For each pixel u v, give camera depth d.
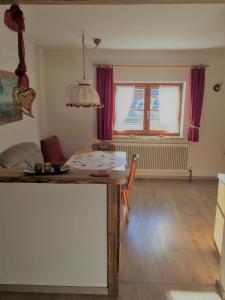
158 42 3.96
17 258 2.07
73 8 2.45
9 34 3.25
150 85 4.96
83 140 5.06
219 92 4.81
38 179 1.88
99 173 2.00
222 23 2.91
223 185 2.47
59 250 2.05
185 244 2.86
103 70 4.69
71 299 2.08
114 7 2.41
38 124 4.48
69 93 3.14
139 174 5.08
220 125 4.95
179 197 4.19
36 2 1.74
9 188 1.93
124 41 3.90
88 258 2.06
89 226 1.99
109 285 2.10
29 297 2.10
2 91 2.99
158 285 2.23
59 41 3.96
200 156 5.06
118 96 5.00
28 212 1.97
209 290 2.18
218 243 2.59
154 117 5.07
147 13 2.58
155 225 3.27
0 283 2.13
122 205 3.32
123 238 2.96
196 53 4.70
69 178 1.89
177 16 2.67
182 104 4.98
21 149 3.35
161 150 4.97
